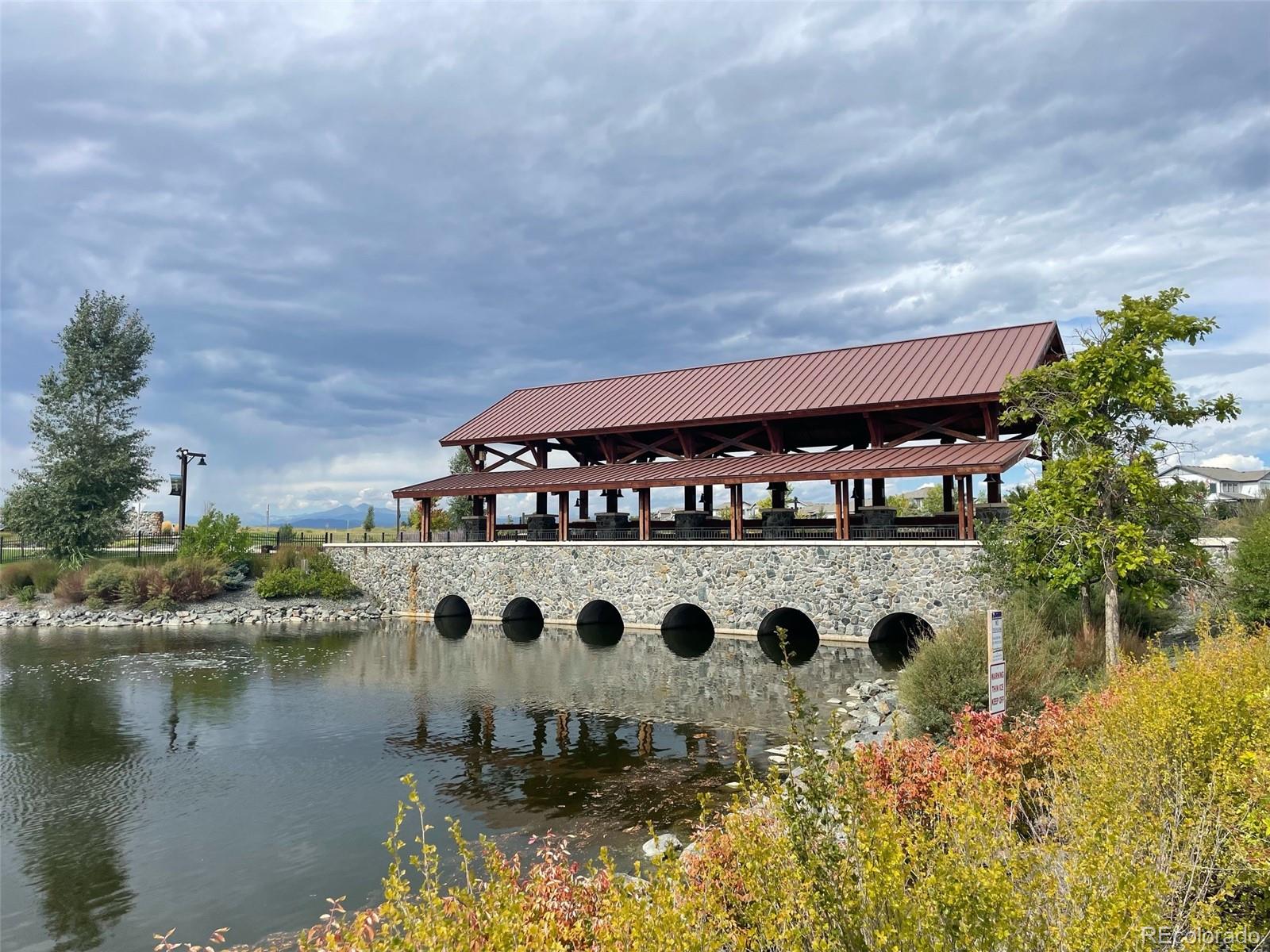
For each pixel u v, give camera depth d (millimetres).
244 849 10781
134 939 8484
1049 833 6160
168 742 16109
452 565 37406
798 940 3916
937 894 3834
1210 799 5621
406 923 4355
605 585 33031
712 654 26406
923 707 12789
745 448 36938
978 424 31656
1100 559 15984
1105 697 9242
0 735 16641
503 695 20281
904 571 26359
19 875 10062
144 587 37562
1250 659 9359
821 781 4504
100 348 46312
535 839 9930
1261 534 19906
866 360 35125
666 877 4391
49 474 44469
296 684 21844
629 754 14828
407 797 12680
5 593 39844
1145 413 16266
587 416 39844
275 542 49844
